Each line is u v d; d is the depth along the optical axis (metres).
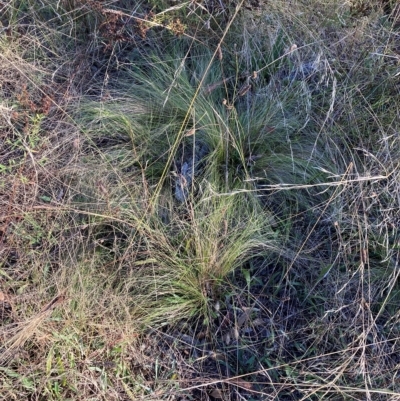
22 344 1.84
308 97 2.36
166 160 2.35
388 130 2.35
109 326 1.92
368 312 1.98
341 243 2.07
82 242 2.04
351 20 2.57
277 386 1.94
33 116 2.35
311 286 2.12
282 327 2.06
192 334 2.03
